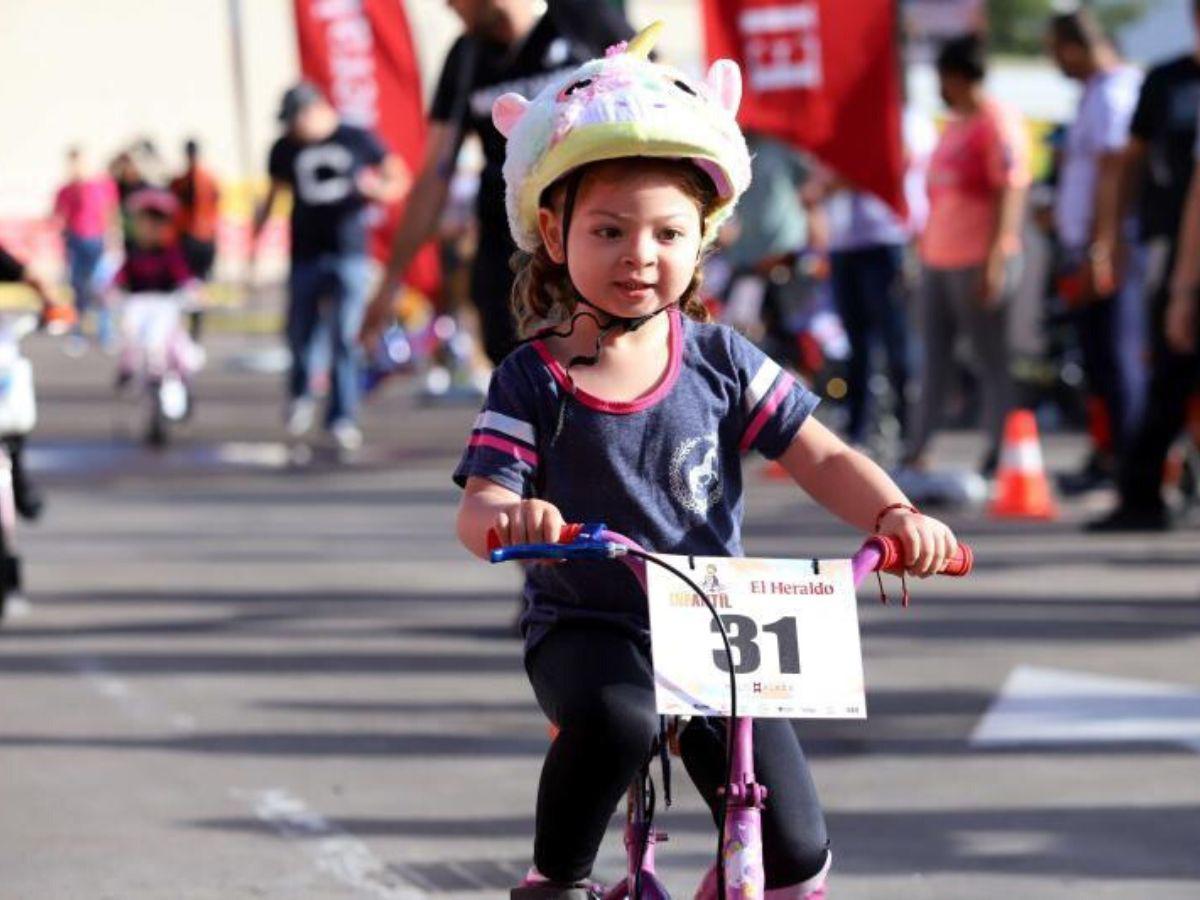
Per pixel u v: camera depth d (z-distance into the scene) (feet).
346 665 69.21
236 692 65.41
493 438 32.27
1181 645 71.36
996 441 105.40
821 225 123.85
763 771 31.37
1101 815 51.55
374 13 144.77
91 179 259.39
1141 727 60.13
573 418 32.27
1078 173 103.24
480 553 31.55
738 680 29.96
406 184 131.64
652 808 32.58
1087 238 103.24
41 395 180.86
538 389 32.42
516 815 51.98
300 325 136.67
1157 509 95.96
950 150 102.37
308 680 67.00
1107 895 45.42
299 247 132.46
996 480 106.01
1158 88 92.27
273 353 230.89
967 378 143.95
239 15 180.45
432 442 140.15
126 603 80.74
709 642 29.96
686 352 32.99
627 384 32.48
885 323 115.75
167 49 391.45
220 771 56.13
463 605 79.92
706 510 32.73
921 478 105.40
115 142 389.80
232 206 359.66
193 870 47.57
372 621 76.84
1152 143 92.84
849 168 112.37
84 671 68.64
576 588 32.30
